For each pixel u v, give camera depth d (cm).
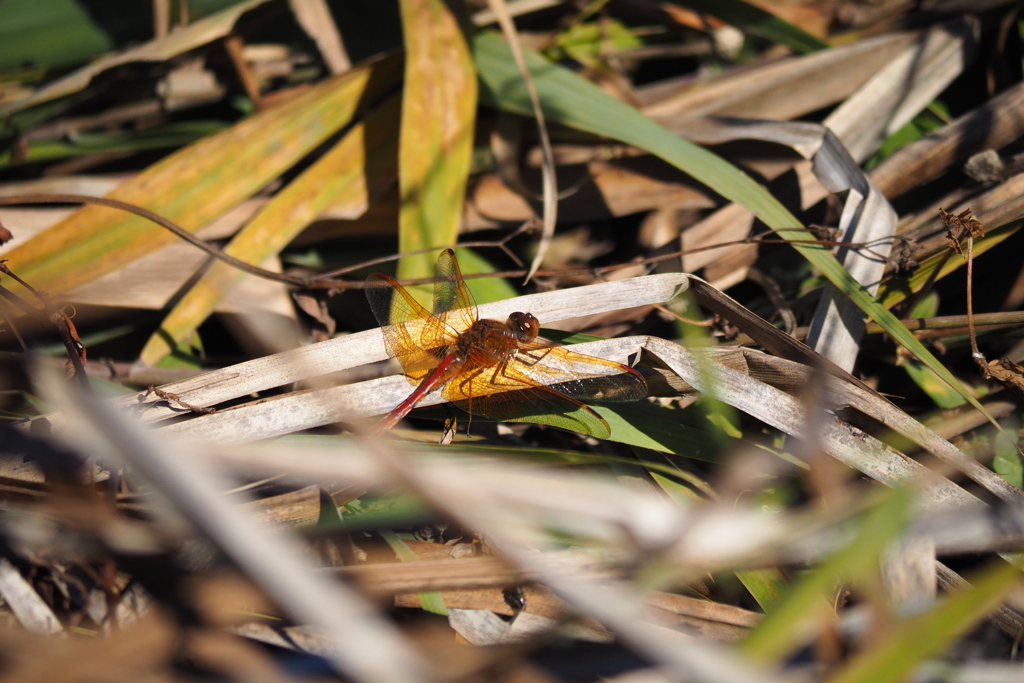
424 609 54
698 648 50
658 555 52
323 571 53
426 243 60
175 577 53
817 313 58
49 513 54
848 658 52
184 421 55
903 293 59
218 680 52
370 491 56
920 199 62
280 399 56
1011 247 60
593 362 56
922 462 56
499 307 57
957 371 60
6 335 60
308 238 62
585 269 60
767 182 62
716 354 57
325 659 53
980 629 54
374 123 62
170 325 60
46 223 61
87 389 55
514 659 52
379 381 56
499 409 57
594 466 56
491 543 54
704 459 56
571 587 50
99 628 54
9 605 53
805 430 56
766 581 55
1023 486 57
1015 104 61
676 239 61
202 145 62
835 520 52
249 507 54
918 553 53
